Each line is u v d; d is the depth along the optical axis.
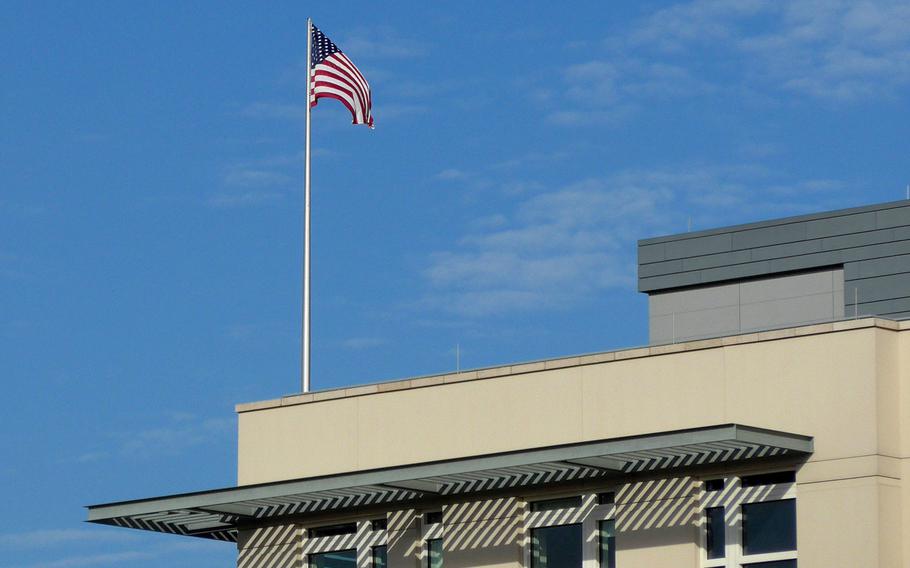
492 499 40.03
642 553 37.97
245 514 42.97
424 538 40.94
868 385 36.31
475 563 39.97
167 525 44.06
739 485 37.34
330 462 42.34
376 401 42.09
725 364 37.97
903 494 36.06
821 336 37.00
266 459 43.28
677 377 38.47
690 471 37.78
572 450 36.88
